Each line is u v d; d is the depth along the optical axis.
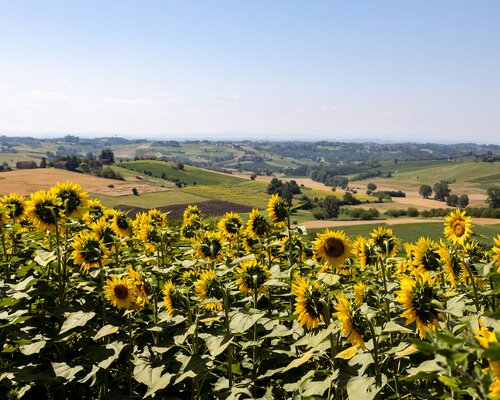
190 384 6.07
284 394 5.63
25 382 5.65
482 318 4.01
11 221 8.29
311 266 7.59
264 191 162.75
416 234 79.38
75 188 7.40
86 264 6.89
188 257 8.42
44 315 6.56
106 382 5.89
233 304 7.13
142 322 6.65
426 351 2.17
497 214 106.69
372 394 4.07
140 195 112.62
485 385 2.11
